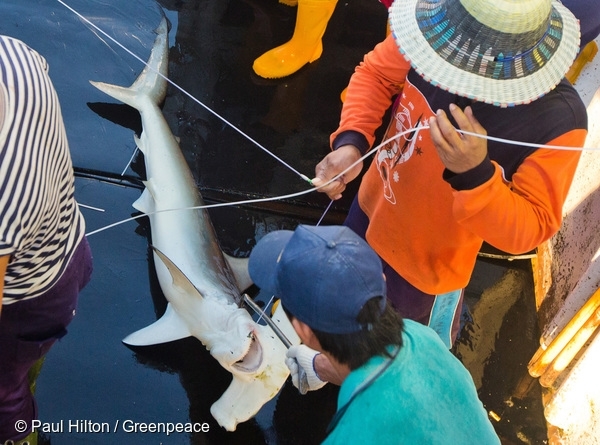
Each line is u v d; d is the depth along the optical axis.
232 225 3.19
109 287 2.82
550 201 1.67
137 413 2.47
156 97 3.47
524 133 1.66
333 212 3.34
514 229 1.63
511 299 3.18
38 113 1.32
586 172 3.06
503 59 1.46
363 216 2.30
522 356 2.95
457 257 2.01
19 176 1.26
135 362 2.61
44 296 1.64
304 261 1.22
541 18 1.42
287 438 2.49
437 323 2.27
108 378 2.55
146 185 3.03
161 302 2.83
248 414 2.39
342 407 1.19
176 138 3.36
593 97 3.20
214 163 3.42
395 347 1.19
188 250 2.86
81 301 2.75
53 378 2.50
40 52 3.69
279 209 3.29
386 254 2.12
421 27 1.54
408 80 1.91
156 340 2.61
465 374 1.28
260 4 4.37
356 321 1.17
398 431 1.12
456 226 1.91
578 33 1.60
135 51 3.87
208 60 3.95
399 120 1.97
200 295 2.57
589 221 2.84
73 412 2.43
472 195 1.58
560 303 2.89
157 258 2.82
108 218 3.07
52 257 1.58
